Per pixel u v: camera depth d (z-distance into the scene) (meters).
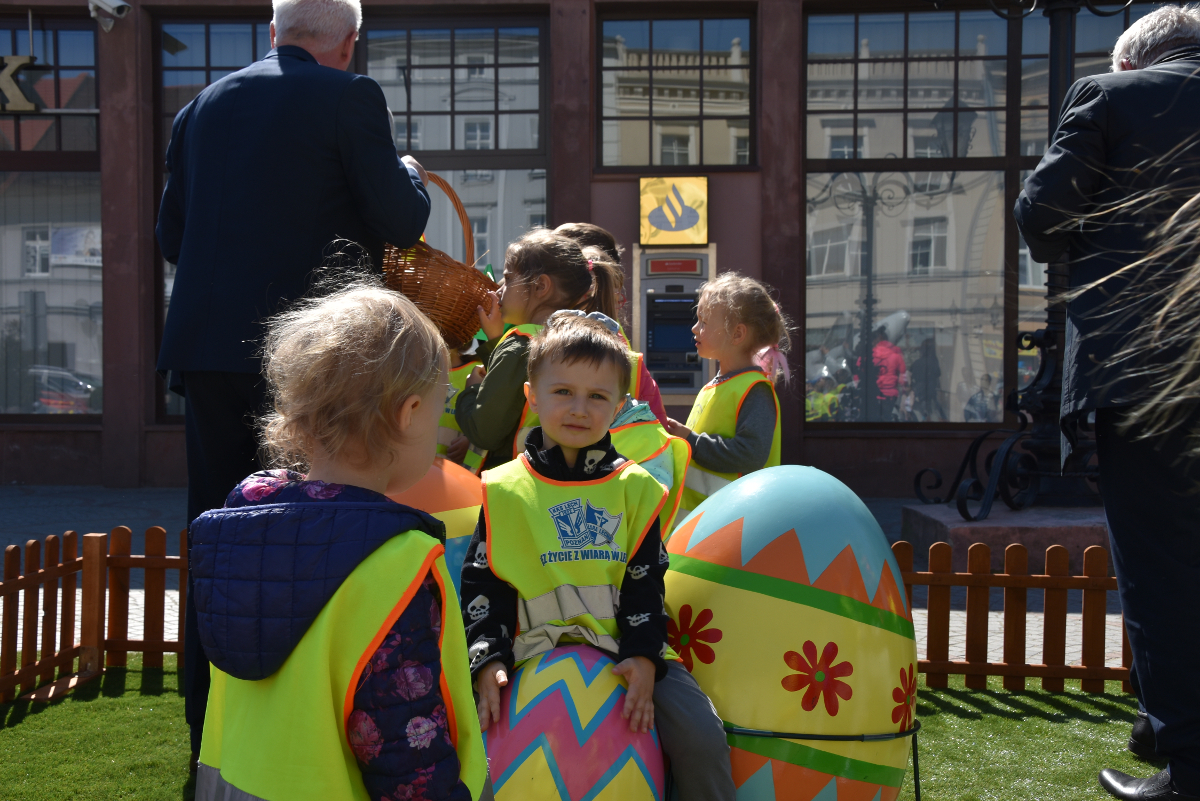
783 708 2.14
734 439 3.20
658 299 10.31
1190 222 2.07
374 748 1.36
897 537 7.94
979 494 7.59
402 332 1.52
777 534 2.25
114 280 10.28
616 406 2.18
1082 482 7.45
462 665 1.51
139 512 8.73
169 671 4.42
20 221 10.68
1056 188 2.82
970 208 10.48
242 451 2.94
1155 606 2.71
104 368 10.29
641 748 1.97
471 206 10.70
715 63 10.51
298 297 2.79
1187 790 2.69
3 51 10.45
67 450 10.42
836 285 10.59
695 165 10.52
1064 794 3.07
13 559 4.04
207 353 2.75
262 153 2.80
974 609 4.35
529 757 1.91
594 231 3.79
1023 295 10.47
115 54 10.20
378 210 2.88
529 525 2.09
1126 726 3.79
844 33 10.45
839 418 10.65
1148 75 2.87
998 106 10.41
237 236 2.78
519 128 10.64
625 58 10.52
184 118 3.10
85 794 2.96
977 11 10.33
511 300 2.98
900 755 2.27
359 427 1.49
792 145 10.20
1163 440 2.65
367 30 10.58
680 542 2.39
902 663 2.27
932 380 10.59
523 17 10.55
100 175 10.61
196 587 1.43
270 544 1.39
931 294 10.55
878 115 10.47
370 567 1.38
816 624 2.17
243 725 1.42
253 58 10.56
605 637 2.05
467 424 2.83
